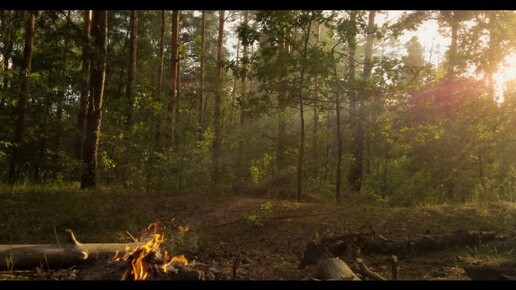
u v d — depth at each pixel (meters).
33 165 19.62
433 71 10.97
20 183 16.22
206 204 11.05
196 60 21.33
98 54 14.36
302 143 11.54
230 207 10.63
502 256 7.01
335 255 7.30
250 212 10.13
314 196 13.65
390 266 6.93
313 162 16.08
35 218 9.98
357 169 15.95
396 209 10.14
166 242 7.47
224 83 20.73
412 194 12.38
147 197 12.24
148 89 15.26
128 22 28.00
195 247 7.76
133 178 13.35
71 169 15.25
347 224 9.08
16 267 6.30
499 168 12.13
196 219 9.91
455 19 14.20
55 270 6.39
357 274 6.25
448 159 12.30
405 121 11.70
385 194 12.96
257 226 9.17
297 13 10.46
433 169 12.51
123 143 14.22
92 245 6.73
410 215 9.51
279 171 15.22
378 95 10.90
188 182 13.16
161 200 11.71
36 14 13.23
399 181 12.99
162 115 13.91
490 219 9.16
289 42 10.72
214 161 14.05
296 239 8.46
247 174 15.10
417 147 12.54
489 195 11.57
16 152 16.30
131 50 20.17
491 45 12.43
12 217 9.99
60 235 8.91
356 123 15.01
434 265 7.01
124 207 10.95
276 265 6.91
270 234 8.80
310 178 15.11
